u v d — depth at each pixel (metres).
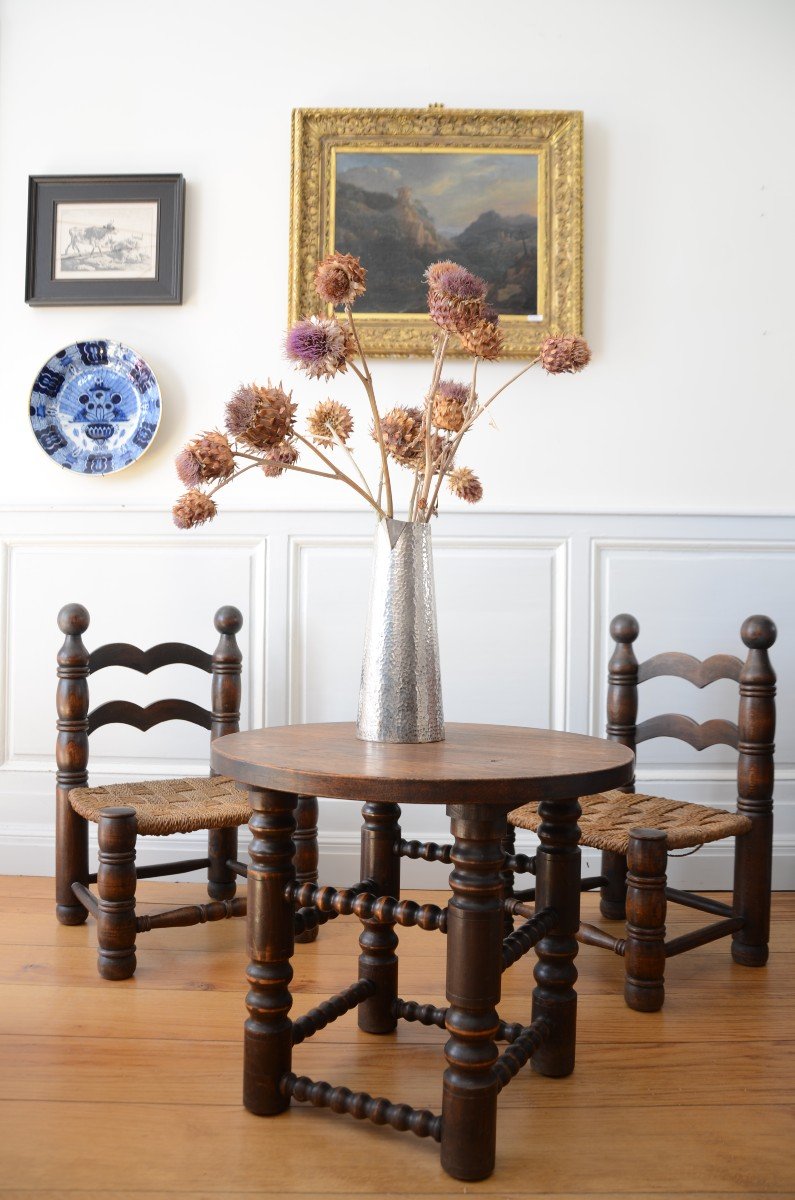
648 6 2.74
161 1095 1.52
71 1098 1.50
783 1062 1.66
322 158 2.71
